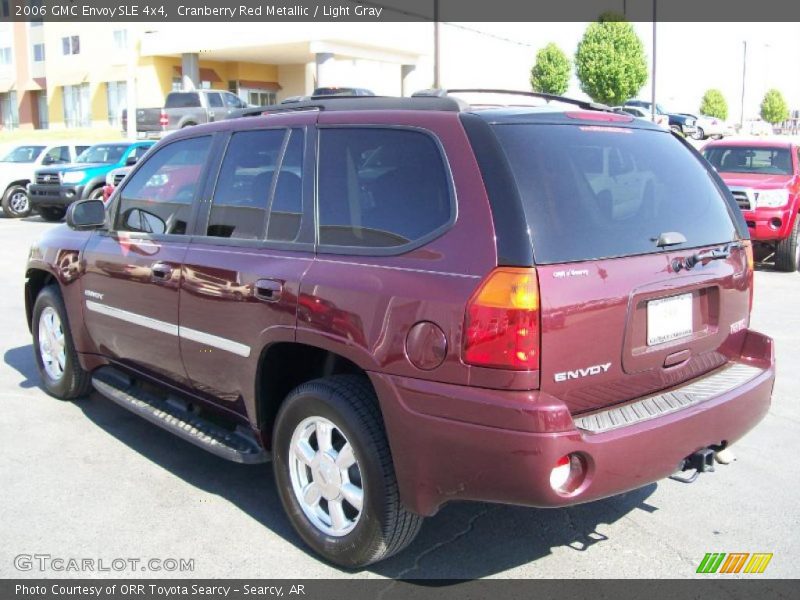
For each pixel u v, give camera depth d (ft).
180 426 14.17
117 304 15.69
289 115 12.97
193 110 91.30
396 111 11.51
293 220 12.25
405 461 10.28
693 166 12.76
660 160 12.16
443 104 11.15
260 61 129.08
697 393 11.27
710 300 11.99
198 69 119.44
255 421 12.75
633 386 10.75
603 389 10.34
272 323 11.89
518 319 9.41
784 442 16.46
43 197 63.16
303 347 12.21
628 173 11.43
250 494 14.08
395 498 10.64
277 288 11.79
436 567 11.67
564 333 9.69
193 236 14.02
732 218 12.85
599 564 11.75
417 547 12.26
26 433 16.83
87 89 146.82
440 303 9.84
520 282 9.45
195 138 14.74
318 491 11.66
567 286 9.75
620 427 9.95
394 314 10.25
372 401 10.92
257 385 12.50
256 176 13.17
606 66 116.98
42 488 14.15
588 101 13.02
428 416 9.93
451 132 10.61
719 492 14.19
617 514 13.38
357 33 110.32
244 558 11.87
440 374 9.84
